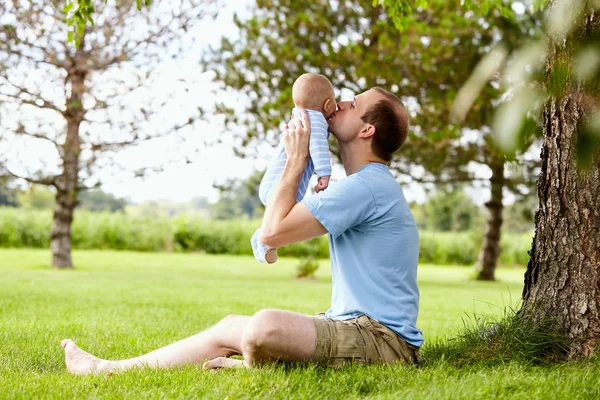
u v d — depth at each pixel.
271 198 2.92
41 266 17.14
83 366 3.17
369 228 2.88
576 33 0.83
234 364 3.01
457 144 15.05
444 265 30.31
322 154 2.98
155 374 2.89
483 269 18.44
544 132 3.46
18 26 14.47
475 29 12.55
